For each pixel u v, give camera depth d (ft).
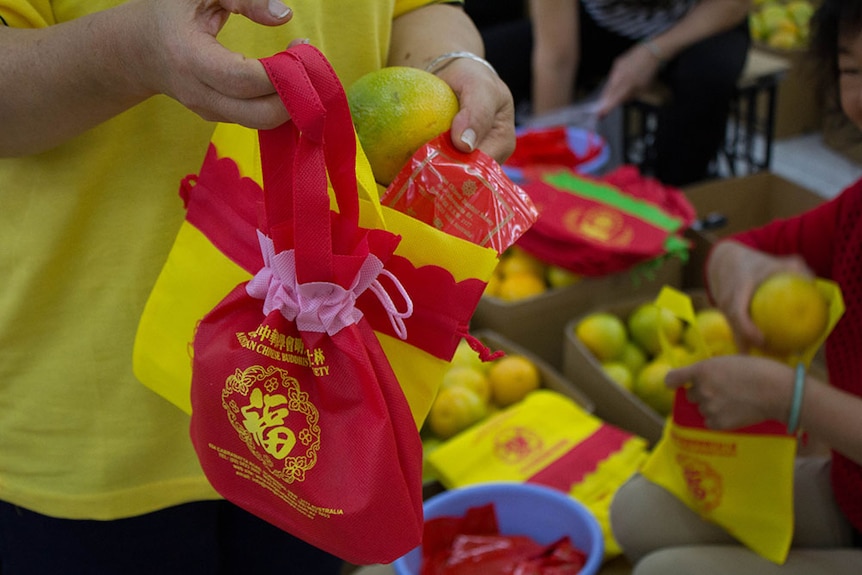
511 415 4.82
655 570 3.70
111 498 2.60
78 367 2.46
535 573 3.87
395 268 1.94
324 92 1.69
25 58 2.00
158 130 2.31
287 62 1.68
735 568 3.55
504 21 9.17
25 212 2.31
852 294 3.49
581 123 7.70
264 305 1.94
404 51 2.68
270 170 1.83
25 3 2.11
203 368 1.99
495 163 2.13
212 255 2.14
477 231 2.01
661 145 7.87
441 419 4.81
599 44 8.12
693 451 3.67
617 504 4.11
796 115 10.00
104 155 2.28
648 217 5.72
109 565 2.76
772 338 3.60
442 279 1.92
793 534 3.77
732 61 7.43
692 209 5.97
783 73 7.93
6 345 2.44
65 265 2.39
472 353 5.24
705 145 7.82
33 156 2.27
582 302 5.58
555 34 7.70
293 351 1.92
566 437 4.71
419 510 1.96
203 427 2.05
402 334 1.93
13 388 2.52
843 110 3.58
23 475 2.62
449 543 4.15
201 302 2.17
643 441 4.66
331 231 1.83
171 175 2.35
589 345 5.30
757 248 4.07
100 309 2.42
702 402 3.48
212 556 2.85
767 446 3.45
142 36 1.88
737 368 3.35
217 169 2.11
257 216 1.98
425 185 2.03
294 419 1.92
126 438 2.54
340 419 1.89
